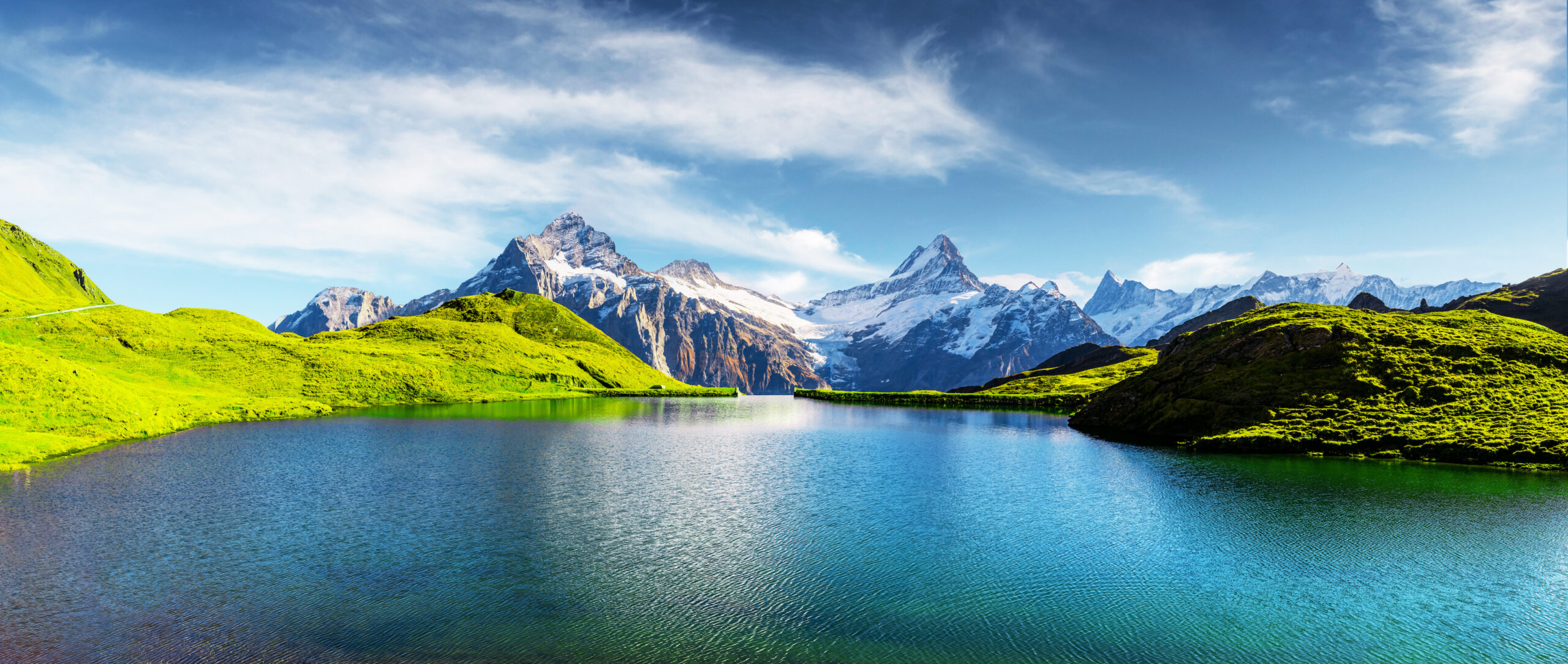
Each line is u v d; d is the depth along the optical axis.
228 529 40.88
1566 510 44.38
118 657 24.73
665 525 43.16
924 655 25.61
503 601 30.38
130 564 34.53
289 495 50.56
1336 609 29.52
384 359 176.50
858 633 27.47
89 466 61.50
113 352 132.50
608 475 61.03
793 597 31.20
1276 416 77.56
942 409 170.12
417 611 29.12
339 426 100.06
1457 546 37.50
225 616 28.41
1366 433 69.31
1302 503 47.56
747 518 45.03
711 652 25.72
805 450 80.38
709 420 131.75
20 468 59.81
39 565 34.12
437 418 117.19
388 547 37.88
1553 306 160.12
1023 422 124.12
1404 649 25.98
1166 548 37.75
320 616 28.48
